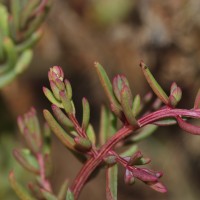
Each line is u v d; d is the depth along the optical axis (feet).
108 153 0.70
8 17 0.93
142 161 0.68
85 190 1.72
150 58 1.45
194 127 0.67
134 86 1.55
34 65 1.60
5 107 1.51
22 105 1.56
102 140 0.78
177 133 1.70
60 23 1.51
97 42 1.53
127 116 0.68
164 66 1.44
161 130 1.71
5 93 1.49
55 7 1.50
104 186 1.72
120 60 1.52
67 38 1.53
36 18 0.93
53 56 1.55
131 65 1.51
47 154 0.81
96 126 1.70
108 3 1.50
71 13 1.52
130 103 0.68
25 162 0.81
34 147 0.81
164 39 1.41
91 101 1.68
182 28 1.40
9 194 1.44
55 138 1.72
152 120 0.69
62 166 1.71
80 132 0.70
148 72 0.69
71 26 1.52
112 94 0.70
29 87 1.61
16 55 0.94
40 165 0.81
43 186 0.81
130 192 1.78
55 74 0.69
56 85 0.69
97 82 1.63
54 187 1.70
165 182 1.75
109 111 0.78
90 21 1.52
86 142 0.69
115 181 0.70
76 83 1.65
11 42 0.92
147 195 1.77
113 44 1.51
